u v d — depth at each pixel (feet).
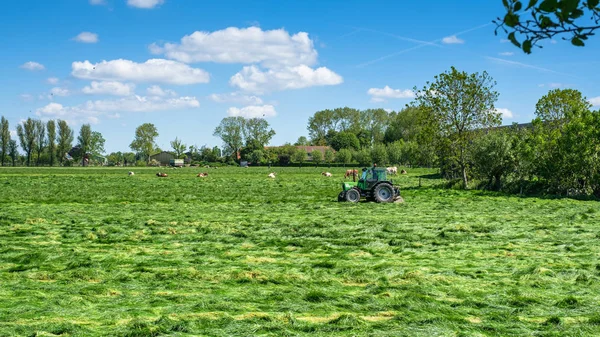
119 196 108.27
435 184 146.20
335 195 111.65
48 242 49.11
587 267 36.58
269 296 28.94
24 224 62.23
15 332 22.07
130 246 46.78
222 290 30.50
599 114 104.78
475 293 29.48
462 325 23.20
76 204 91.35
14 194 112.06
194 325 23.21
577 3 9.21
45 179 175.73
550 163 109.50
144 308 26.43
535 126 124.36
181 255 42.29
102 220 65.67
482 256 41.70
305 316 25.12
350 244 47.85
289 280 32.78
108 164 489.67
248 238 51.57
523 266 37.17
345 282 32.91
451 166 147.33
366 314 25.59
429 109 130.82
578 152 104.47
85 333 22.20
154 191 123.34
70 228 58.65
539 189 115.24
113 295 29.40
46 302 27.30
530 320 24.31
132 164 501.56
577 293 29.45
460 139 128.77
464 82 127.65
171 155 494.59
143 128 501.56
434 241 49.03
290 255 42.50
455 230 55.77
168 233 55.11
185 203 94.17
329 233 53.52
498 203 90.58
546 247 46.01
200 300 27.84
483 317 24.80
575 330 22.36
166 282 32.42
